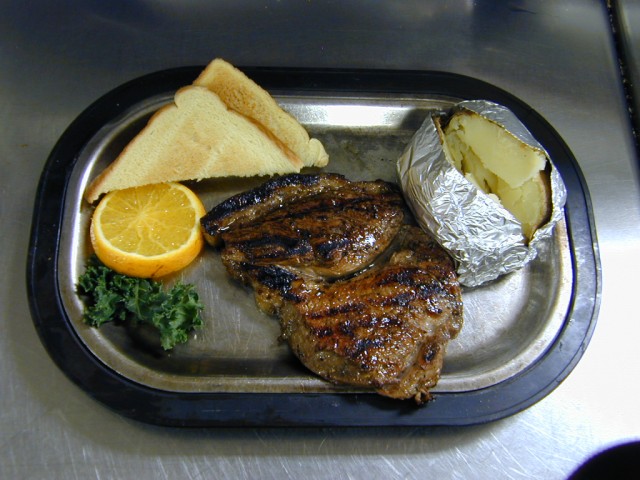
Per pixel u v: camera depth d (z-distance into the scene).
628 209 0.39
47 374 0.32
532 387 0.31
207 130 0.34
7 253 0.35
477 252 0.32
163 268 0.33
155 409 0.29
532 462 0.31
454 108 0.34
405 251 0.33
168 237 0.33
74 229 0.34
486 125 0.33
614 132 0.41
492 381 0.31
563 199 0.32
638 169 0.40
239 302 0.33
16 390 0.31
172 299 0.32
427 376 0.30
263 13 0.44
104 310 0.31
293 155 0.36
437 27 0.44
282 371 0.31
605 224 0.38
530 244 0.32
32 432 0.31
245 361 0.32
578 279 0.34
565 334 0.33
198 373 0.31
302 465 0.30
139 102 0.37
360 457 0.31
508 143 0.32
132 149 0.34
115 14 0.43
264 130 0.35
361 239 0.33
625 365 0.34
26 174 0.37
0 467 0.30
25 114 0.39
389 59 0.43
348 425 0.29
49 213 0.34
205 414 0.29
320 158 0.37
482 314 0.34
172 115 0.34
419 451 0.31
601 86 0.43
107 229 0.33
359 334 0.30
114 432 0.31
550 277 0.35
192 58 0.42
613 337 0.35
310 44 0.43
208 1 0.44
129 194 0.35
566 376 0.31
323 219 0.33
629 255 0.37
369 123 0.39
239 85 0.36
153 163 0.35
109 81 0.41
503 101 0.39
